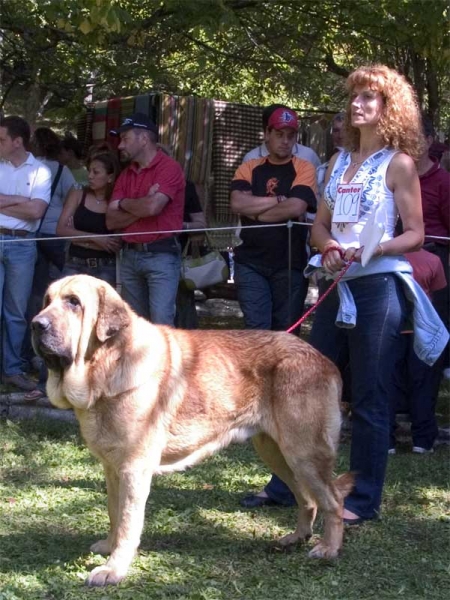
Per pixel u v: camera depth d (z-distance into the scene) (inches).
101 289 202.2
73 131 526.0
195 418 207.2
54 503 234.4
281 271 282.0
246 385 209.9
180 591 198.8
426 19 356.5
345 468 257.8
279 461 217.8
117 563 201.9
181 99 359.9
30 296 323.0
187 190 308.8
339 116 295.7
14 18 386.6
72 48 431.2
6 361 307.3
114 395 201.5
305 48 455.8
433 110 456.1
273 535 221.8
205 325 414.9
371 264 217.8
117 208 280.4
